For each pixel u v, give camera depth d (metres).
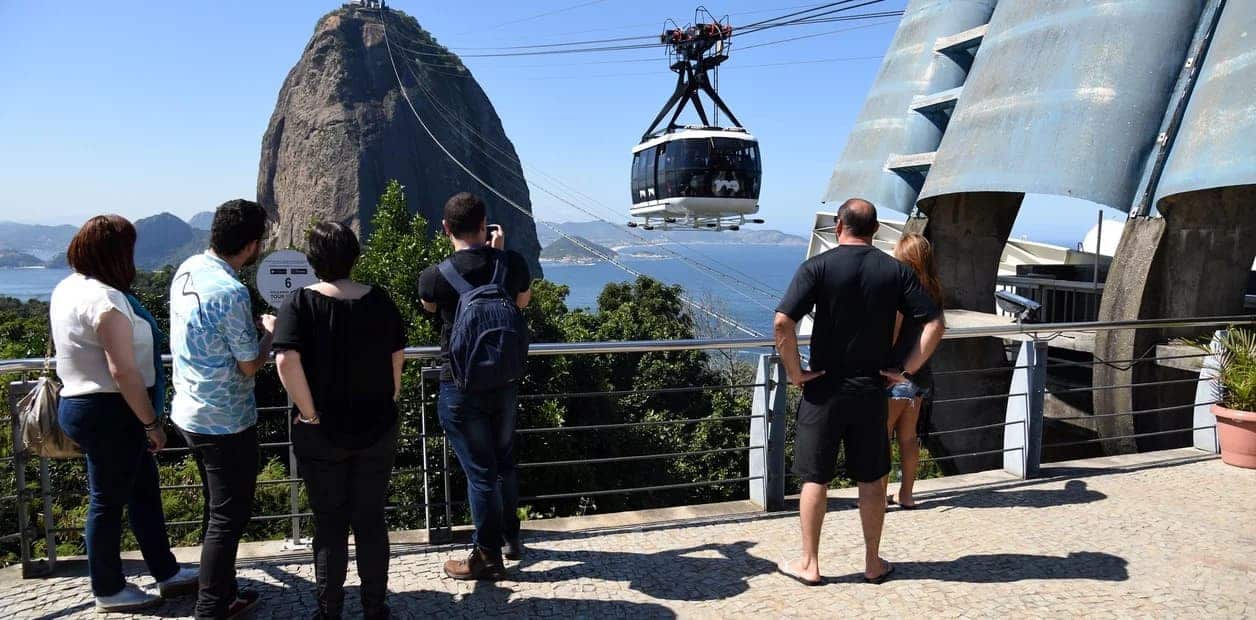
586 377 24.00
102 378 3.26
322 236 3.17
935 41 18.42
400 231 23.67
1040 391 5.85
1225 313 10.11
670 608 3.61
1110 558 4.20
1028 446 5.83
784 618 3.51
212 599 3.27
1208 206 9.78
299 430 3.20
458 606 3.61
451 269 3.72
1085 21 11.78
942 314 3.71
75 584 3.80
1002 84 12.84
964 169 12.92
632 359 31.20
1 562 10.70
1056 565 4.11
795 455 3.91
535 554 4.28
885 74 19.92
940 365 14.39
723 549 4.36
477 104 166.50
